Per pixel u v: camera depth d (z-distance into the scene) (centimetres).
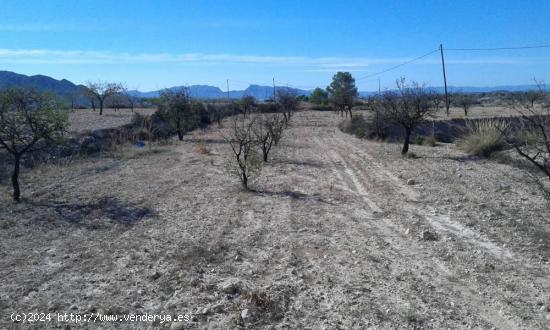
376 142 2880
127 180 1531
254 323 548
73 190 1357
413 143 2770
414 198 1234
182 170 1752
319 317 564
